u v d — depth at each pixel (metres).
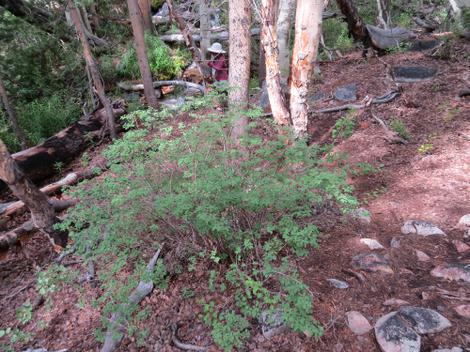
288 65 7.50
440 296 2.59
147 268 3.24
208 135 3.27
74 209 3.21
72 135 6.76
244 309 2.58
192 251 3.25
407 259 3.06
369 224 3.65
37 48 8.59
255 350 2.44
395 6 13.41
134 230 2.97
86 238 2.95
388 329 2.31
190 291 3.10
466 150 4.63
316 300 2.72
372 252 3.17
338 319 2.55
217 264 3.28
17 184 3.62
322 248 3.33
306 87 4.30
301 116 4.45
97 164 6.16
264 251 3.16
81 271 3.86
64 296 3.65
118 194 3.07
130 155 3.32
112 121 7.03
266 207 3.12
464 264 2.83
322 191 3.43
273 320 2.48
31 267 4.27
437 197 3.89
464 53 7.52
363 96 6.91
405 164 4.70
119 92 9.27
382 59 8.38
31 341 3.25
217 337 2.42
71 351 3.01
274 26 4.02
